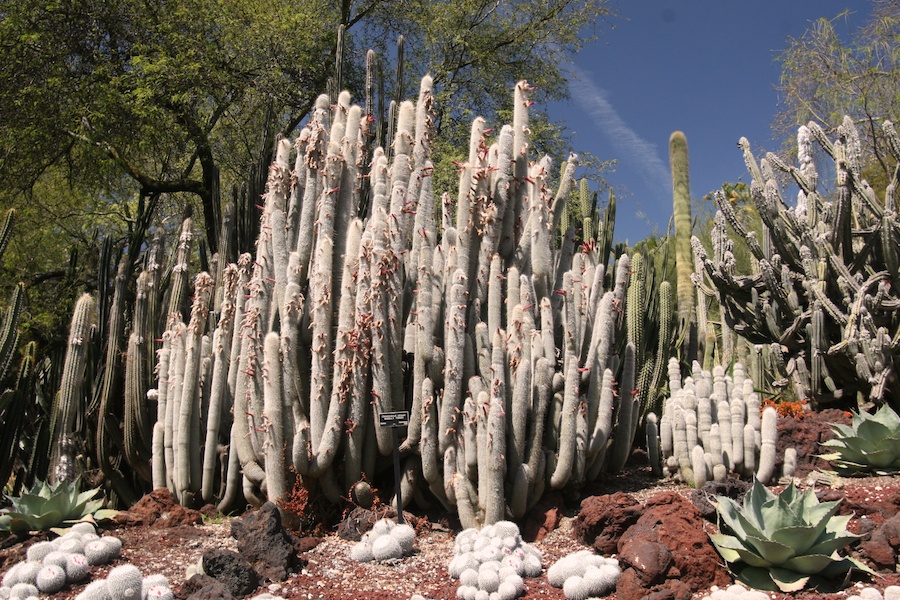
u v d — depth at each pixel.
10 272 15.13
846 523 4.81
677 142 9.05
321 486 5.88
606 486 6.40
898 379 6.89
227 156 18.14
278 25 15.98
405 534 5.27
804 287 7.42
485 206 6.15
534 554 5.02
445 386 5.63
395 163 6.33
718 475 5.98
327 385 5.86
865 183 7.36
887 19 14.79
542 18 18.39
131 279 8.91
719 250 8.19
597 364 6.11
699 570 4.57
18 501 5.59
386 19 19.06
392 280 5.95
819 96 15.73
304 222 6.36
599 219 8.40
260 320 6.29
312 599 4.54
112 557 5.14
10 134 14.14
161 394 6.74
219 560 4.61
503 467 5.43
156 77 14.53
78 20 14.91
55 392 7.57
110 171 15.25
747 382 6.28
